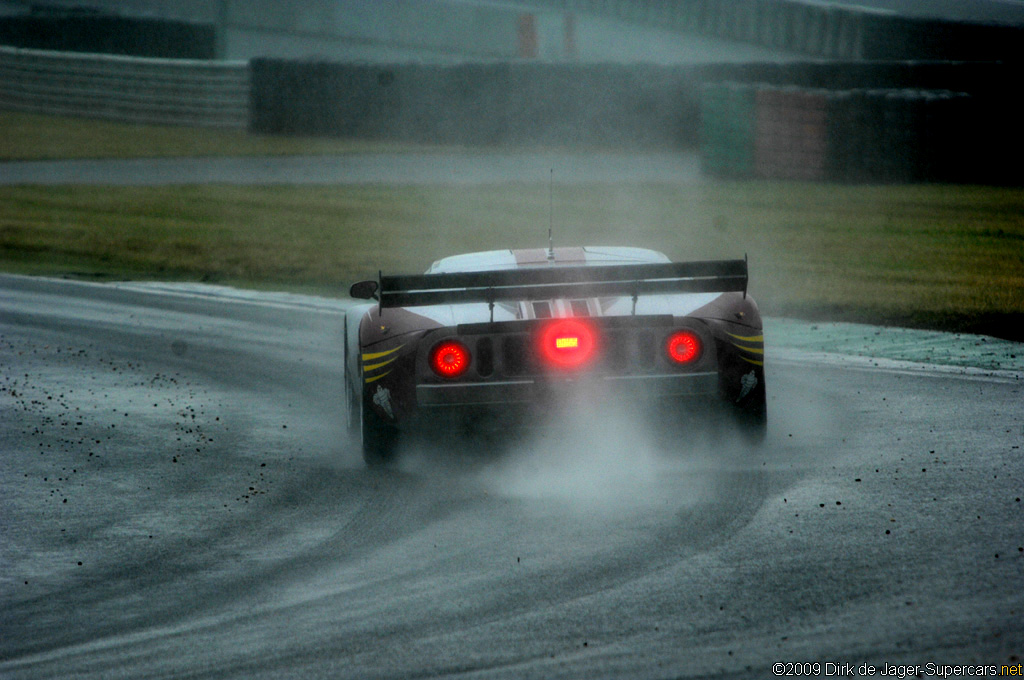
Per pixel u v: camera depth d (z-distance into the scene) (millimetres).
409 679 16125
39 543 23812
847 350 41312
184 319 54750
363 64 139750
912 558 19875
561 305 26266
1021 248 66000
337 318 54156
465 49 175250
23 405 37375
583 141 129125
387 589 20094
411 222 86812
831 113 97875
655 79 125625
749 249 69500
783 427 30219
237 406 36656
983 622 16906
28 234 88000
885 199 87250
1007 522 21562
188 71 154750
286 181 111750
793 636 16859
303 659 17172
